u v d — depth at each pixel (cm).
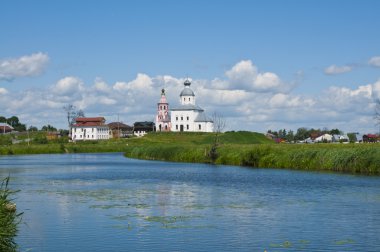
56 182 7262
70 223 3888
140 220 4006
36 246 3198
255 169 9362
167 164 11756
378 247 3145
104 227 3734
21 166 11300
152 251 3077
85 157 16388
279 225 3797
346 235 3462
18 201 5119
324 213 4294
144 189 6253
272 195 5528
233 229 3659
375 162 7788
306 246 3175
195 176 8125
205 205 4812
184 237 3416
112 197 5438
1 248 2638
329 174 7775
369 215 4188
